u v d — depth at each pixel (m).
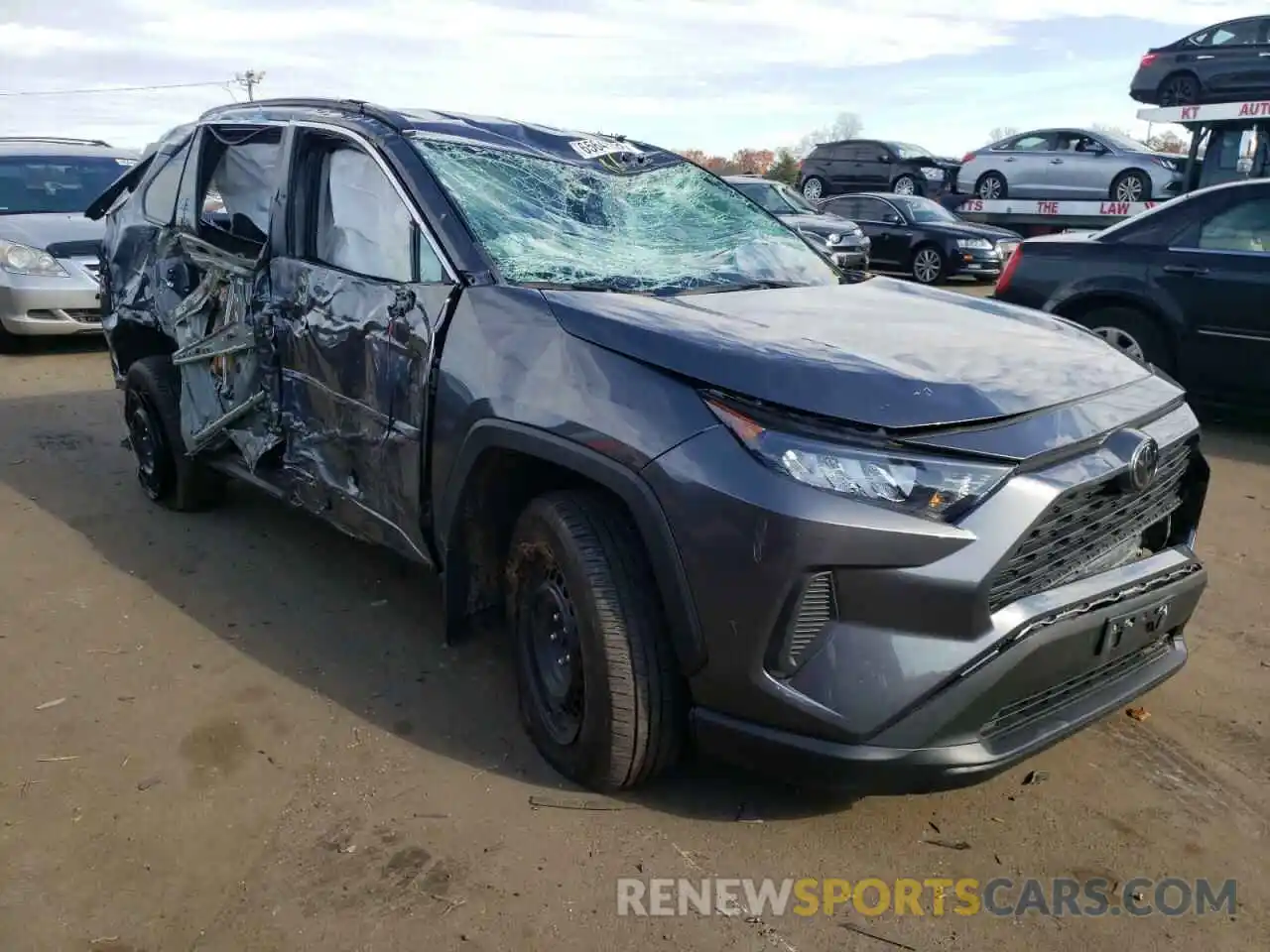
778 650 2.52
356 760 3.19
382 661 3.81
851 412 2.51
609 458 2.73
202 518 5.26
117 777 3.09
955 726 2.51
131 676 3.68
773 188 16.78
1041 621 2.60
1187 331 6.96
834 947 2.49
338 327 3.68
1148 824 2.96
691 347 2.73
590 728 2.87
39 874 2.67
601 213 3.93
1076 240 7.59
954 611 2.45
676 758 2.92
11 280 8.97
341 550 4.85
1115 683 2.98
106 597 4.32
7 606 4.23
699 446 2.58
